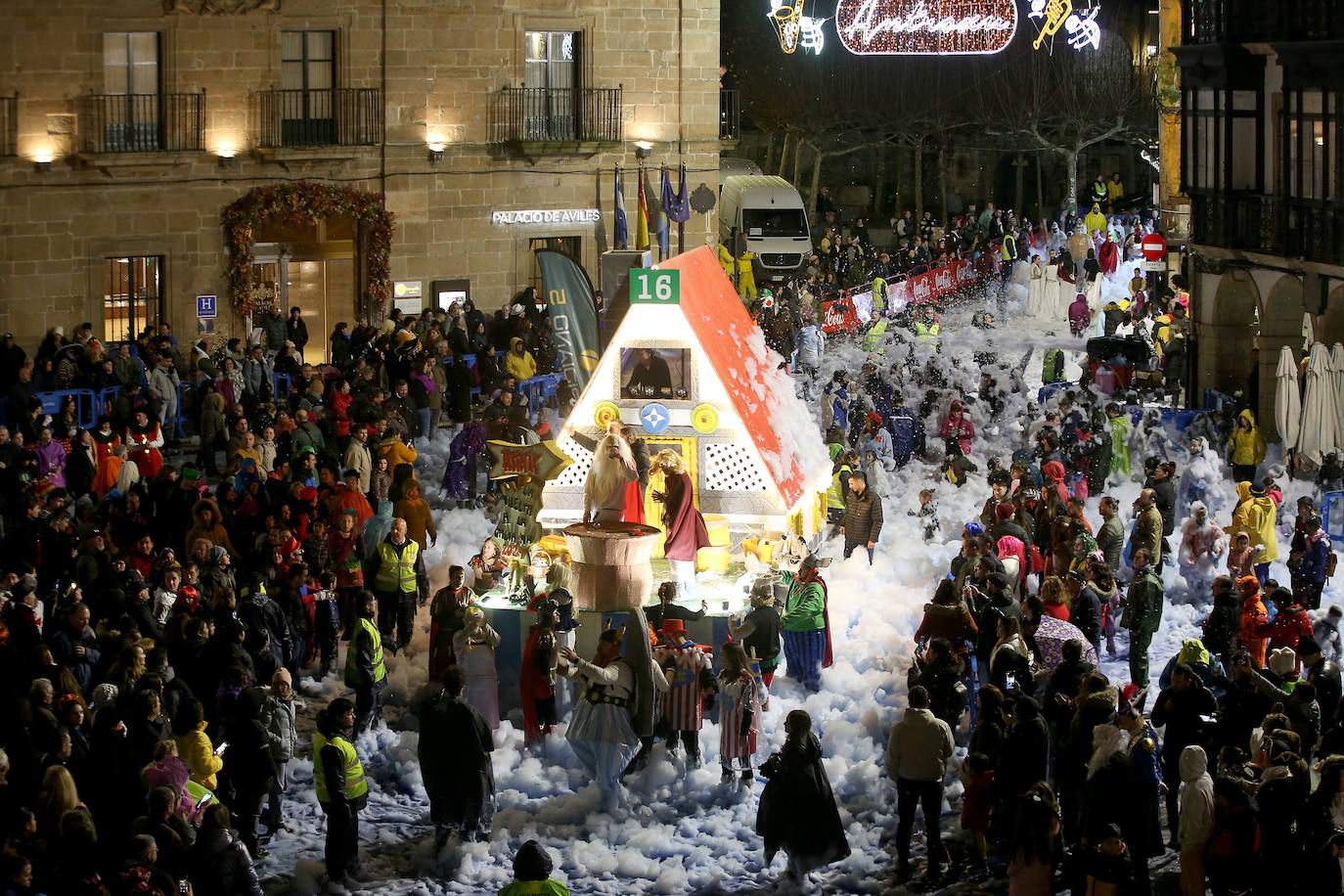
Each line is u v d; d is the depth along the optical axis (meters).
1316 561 19.83
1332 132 28.25
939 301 46.62
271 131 34.72
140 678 14.26
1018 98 58.28
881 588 21.38
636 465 18.52
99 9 32.66
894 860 14.24
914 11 46.22
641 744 15.95
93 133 32.91
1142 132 59.44
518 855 11.19
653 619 17.23
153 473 23.62
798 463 21.20
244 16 34.12
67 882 11.57
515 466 19.20
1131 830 12.47
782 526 19.44
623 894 13.82
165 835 11.82
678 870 14.09
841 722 16.89
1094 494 26.11
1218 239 31.84
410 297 36.81
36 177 32.53
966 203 66.62
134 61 33.38
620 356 19.28
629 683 15.27
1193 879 12.47
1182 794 12.47
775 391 22.25
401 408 27.52
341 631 19.39
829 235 51.69
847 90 60.03
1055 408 31.84
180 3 33.38
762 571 19.08
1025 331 43.91
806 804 13.55
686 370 19.20
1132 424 28.98
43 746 13.30
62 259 32.97
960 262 47.09
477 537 24.00
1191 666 15.04
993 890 13.43
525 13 37.16
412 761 16.42
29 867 11.08
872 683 18.20
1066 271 44.53
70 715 13.66
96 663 15.45
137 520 19.83
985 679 16.44
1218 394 31.22
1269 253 29.95
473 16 36.56
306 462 21.44
